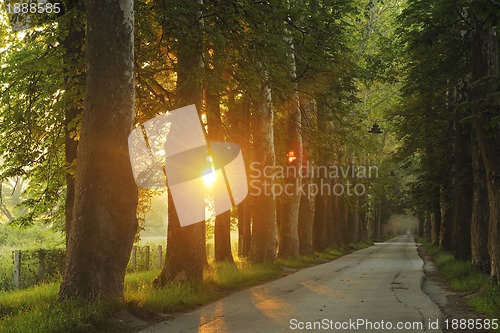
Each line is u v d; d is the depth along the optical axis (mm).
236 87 21219
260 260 28562
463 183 28359
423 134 35438
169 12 16625
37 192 23812
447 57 24281
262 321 11875
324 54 20859
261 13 17391
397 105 39938
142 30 17375
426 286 20203
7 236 56094
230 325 11383
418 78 28781
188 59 17969
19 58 19812
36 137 20547
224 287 18766
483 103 14250
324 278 23844
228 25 17719
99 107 12266
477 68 18391
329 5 29250
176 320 12156
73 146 18906
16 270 21703
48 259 23297
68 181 18953
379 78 38281
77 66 16859
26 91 19734
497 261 17047
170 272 17750
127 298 12945
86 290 11883
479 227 21875
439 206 43375
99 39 12336
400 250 58406
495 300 13570
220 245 27750
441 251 42750
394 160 43156
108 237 12109
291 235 34406
